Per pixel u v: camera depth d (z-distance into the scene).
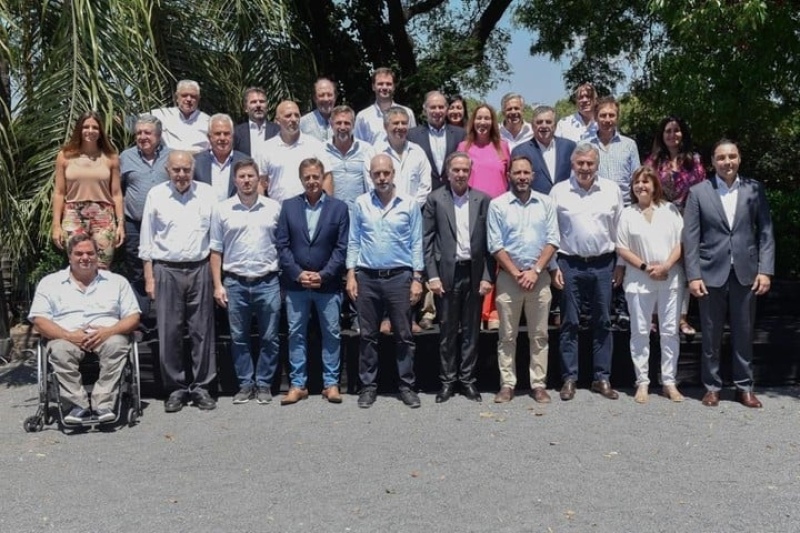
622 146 7.85
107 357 6.45
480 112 7.61
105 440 6.15
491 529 4.52
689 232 6.93
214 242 6.99
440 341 7.14
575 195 7.09
